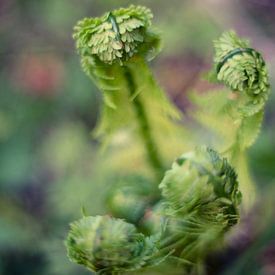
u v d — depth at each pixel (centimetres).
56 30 101
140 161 50
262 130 67
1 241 75
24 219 77
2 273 75
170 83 90
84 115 95
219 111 46
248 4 94
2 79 99
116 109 47
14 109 96
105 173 53
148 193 48
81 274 68
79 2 101
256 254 59
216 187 41
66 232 72
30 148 92
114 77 45
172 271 45
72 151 89
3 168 91
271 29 91
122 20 43
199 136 53
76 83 96
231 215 42
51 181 90
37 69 98
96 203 59
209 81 45
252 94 44
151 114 48
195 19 94
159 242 43
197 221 43
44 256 74
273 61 87
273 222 59
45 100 96
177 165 41
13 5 104
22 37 102
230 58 44
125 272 43
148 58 45
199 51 93
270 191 61
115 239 41
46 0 102
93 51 44
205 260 49
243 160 46
